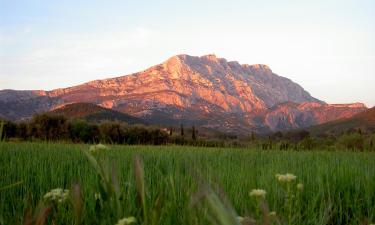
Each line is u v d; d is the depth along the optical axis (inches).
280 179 150.7
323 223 148.8
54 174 283.9
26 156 438.0
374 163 461.7
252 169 358.9
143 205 93.6
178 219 128.4
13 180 278.1
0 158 412.5
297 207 179.5
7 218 167.2
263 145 761.0
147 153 557.9
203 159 484.1
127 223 89.4
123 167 303.7
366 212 230.8
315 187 263.3
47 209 81.3
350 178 296.8
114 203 110.0
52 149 574.2
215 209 47.4
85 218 131.6
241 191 213.2
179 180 187.9
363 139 1080.2
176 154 530.0
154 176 253.6
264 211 63.7
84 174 273.0
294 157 550.6
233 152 685.9
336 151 770.8
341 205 231.0
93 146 114.7
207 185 51.0
